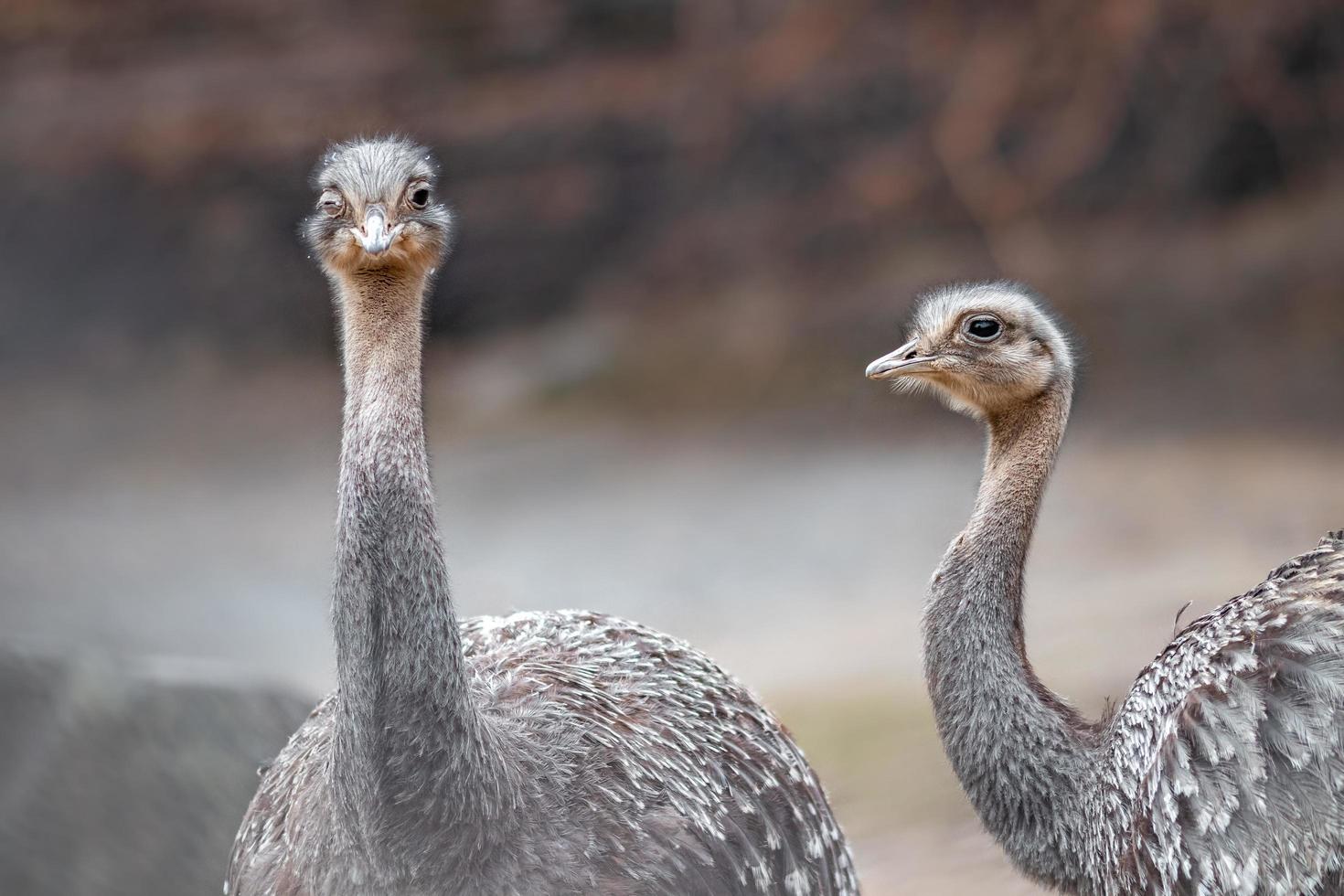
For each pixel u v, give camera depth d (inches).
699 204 1155.3
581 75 1170.6
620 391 1046.4
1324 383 831.7
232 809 319.6
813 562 709.3
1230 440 788.6
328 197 210.4
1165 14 1023.0
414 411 203.2
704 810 223.3
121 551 794.8
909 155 1105.4
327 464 971.3
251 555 793.6
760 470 889.5
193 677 328.8
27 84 1160.8
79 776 318.3
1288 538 622.2
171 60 1160.8
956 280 313.7
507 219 1154.7
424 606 197.2
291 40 1159.6
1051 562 630.5
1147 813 235.3
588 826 208.4
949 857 349.7
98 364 1114.7
